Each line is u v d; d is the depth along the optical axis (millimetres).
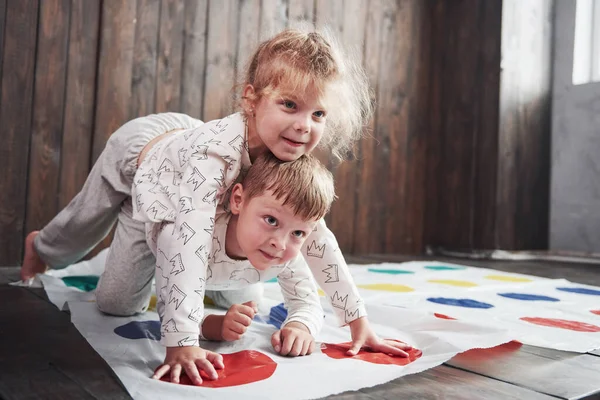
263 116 863
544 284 1866
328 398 701
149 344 920
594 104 3014
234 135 893
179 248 818
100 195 1263
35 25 1898
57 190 1958
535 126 3117
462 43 3164
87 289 1393
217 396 688
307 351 898
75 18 1983
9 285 1437
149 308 1208
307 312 980
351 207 2850
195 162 875
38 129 1915
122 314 1117
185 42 2256
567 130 3111
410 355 917
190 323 784
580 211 3047
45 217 1934
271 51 897
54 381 738
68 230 1338
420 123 3141
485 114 3035
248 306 1004
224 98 2355
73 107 1988
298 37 906
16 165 1871
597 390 768
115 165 1230
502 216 2986
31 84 1896
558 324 1195
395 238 3043
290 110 851
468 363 884
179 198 863
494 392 747
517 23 3031
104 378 756
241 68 1078
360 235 2896
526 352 958
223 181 874
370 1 2910
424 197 3166
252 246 831
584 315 1317
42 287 1412
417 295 1521
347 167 2824
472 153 3080
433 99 3195
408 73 3082
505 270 2369
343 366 830
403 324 1143
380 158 2965
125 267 1074
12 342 918
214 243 905
